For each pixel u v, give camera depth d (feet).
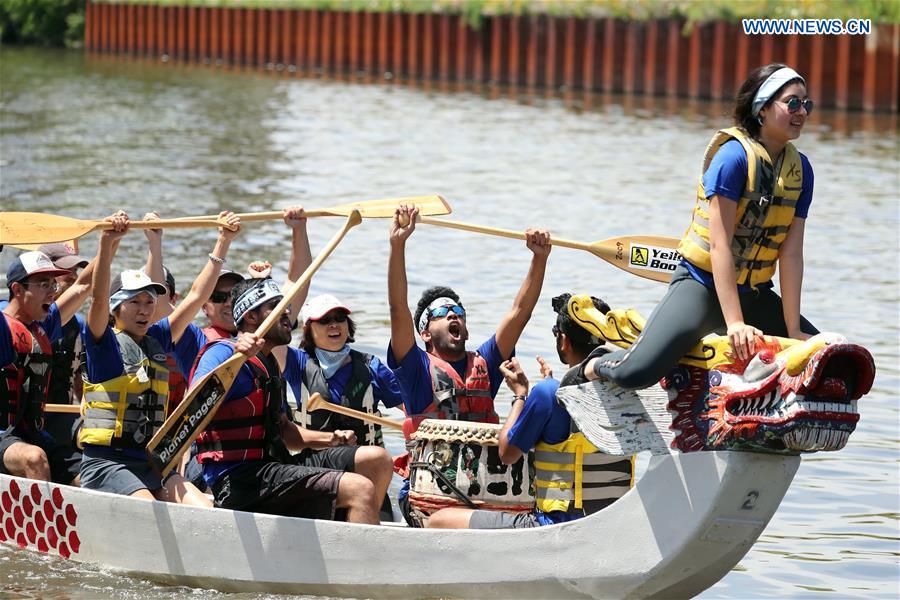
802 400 44.34
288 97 327.47
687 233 49.24
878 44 283.18
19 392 66.64
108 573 62.85
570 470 54.39
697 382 48.42
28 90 332.39
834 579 62.44
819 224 161.79
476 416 63.36
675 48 322.34
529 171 203.82
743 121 48.39
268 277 67.36
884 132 257.55
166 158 210.79
